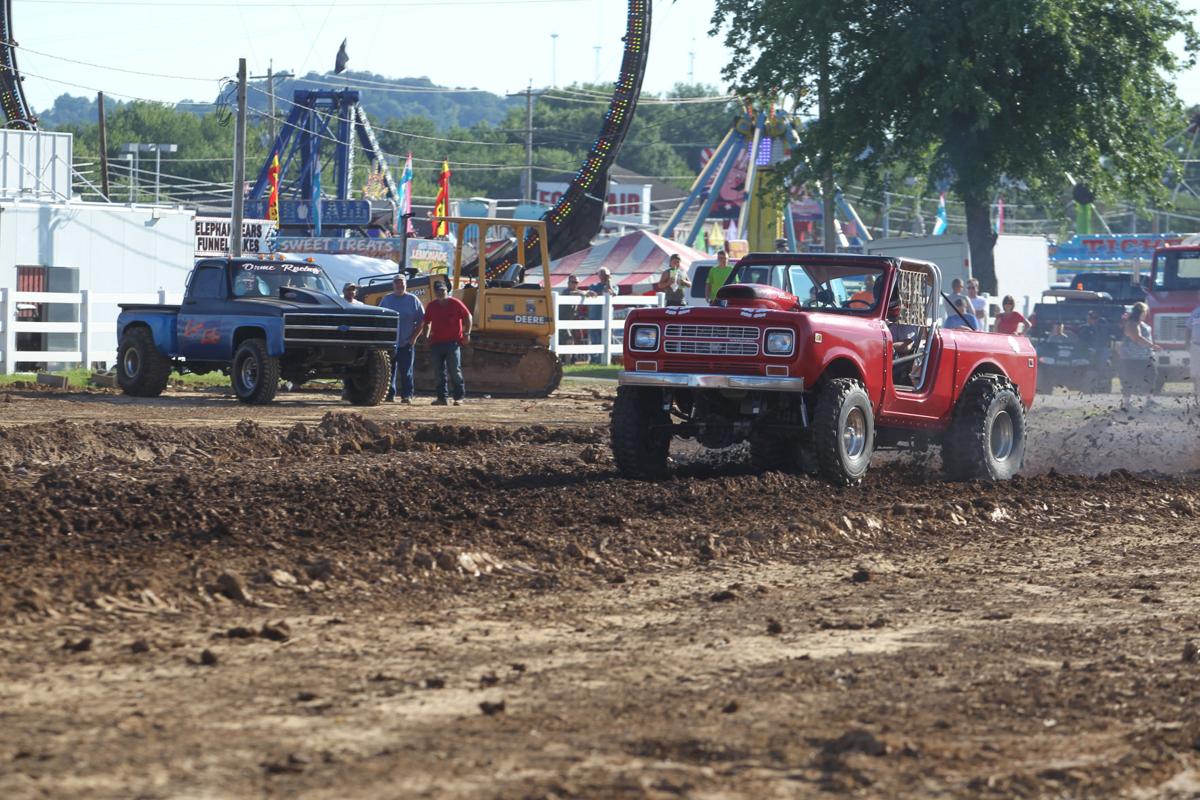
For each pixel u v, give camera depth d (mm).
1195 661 16891
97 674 14914
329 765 12258
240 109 99000
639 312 32531
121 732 12945
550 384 64125
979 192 89562
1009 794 12078
